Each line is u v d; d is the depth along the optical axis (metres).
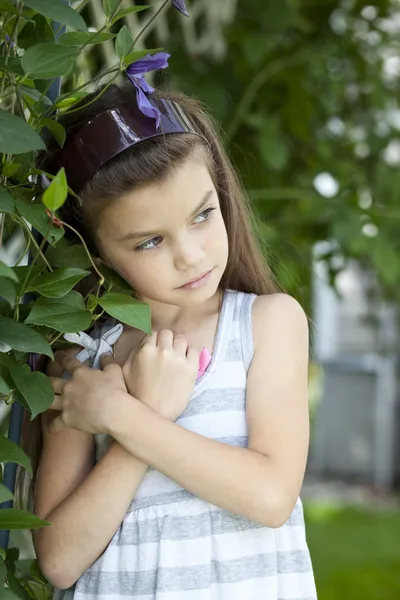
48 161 1.37
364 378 8.66
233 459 1.29
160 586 1.30
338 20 3.50
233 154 3.12
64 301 1.20
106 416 1.30
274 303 1.45
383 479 8.50
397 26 3.59
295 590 1.40
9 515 1.12
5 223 1.49
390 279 2.99
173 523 1.33
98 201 1.31
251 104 3.33
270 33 3.13
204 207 1.31
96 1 2.19
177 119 1.35
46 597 1.50
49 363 1.49
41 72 1.11
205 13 3.15
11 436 1.36
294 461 1.35
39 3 1.05
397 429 8.51
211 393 1.39
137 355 1.36
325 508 7.07
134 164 1.28
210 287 1.34
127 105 1.32
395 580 4.75
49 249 1.35
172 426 1.29
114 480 1.31
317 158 3.41
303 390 1.41
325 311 9.44
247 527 1.35
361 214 3.04
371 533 6.09
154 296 1.35
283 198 3.12
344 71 3.56
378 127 3.63
